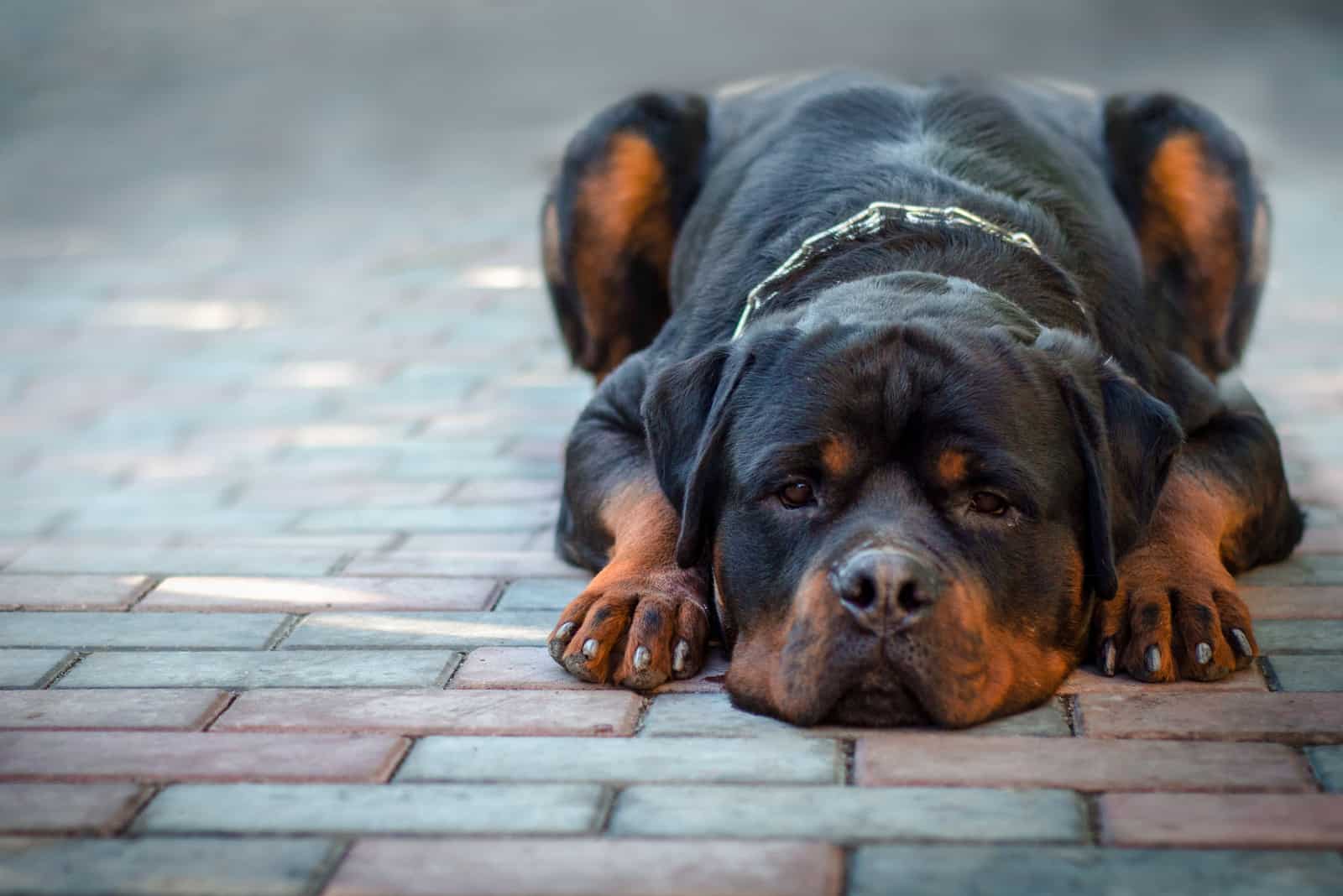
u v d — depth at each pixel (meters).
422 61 26.42
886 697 4.11
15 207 17.05
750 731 4.18
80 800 3.78
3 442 9.37
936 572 4.08
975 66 22.69
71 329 12.07
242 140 20.59
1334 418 7.94
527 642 4.91
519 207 15.80
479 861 3.46
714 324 5.57
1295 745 4.03
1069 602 4.45
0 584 5.60
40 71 25.91
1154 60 23.66
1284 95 20.36
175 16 30.88
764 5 31.02
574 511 5.55
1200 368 7.23
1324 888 3.29
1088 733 4.11
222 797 3.80
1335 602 5.15
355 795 3.80
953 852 3.46
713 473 4.62
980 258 5.20
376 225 15.32
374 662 4.73
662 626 4.53
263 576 5.68
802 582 4.25
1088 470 4.43
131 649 4.91
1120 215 6.69
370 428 8.86
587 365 7.80
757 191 6.09
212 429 9.30
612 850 3.50
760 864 3.42
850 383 4.32
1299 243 12.98
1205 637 4.45
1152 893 3.28
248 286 13.07
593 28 29.19
